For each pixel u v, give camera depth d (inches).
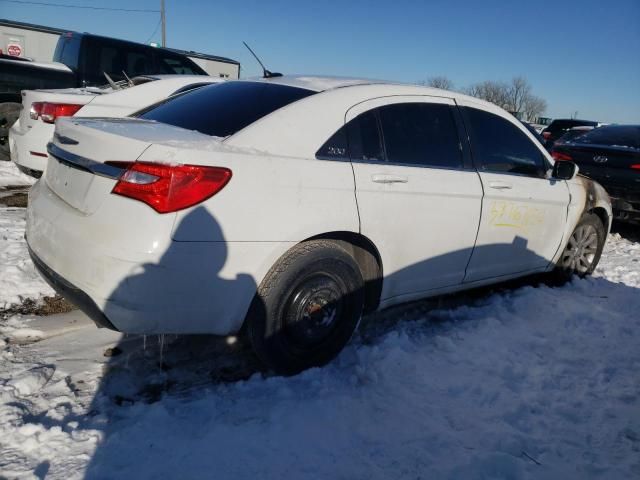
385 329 140.3
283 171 101.1
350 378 112.8
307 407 100.7
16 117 297.9
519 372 121.0
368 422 99.0
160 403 97.7
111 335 125.8
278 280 103.4
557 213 168.1
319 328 114.0
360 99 119.7
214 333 101.1
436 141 132.6
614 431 101.8
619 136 306.7
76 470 80.2
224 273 95.8
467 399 109.3
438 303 162.7
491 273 152.3
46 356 113.7
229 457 86.0
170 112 128.5
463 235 136.5
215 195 92.7
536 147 163.2
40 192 112.9
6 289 141.5
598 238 194.5
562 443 97.3
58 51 342.3
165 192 88.8
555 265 182.5
